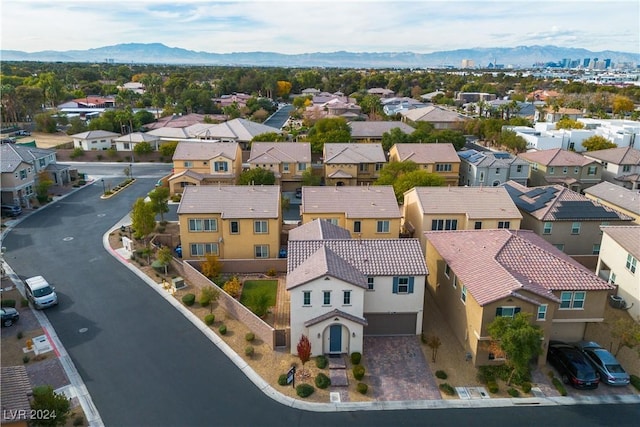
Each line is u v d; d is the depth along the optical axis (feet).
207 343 112.68
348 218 155.74
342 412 90.94
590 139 289.74
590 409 92.38
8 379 80.69
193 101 495.00
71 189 243.19
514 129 339.16
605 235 136.98
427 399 94.53
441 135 290.97
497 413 91.04
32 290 127.95
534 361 105.40
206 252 156.97
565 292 107.45
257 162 239.50
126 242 164.55
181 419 88.69
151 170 288.92
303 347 99.96
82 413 89.66
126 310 127.13
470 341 106.22
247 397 94.68
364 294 112.16
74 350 109.19
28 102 432.25
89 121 400.88
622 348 112.47
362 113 476.13
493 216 156.56
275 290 138.92
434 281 133.59
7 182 205.98
